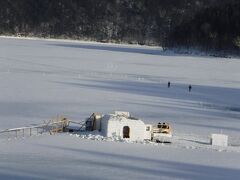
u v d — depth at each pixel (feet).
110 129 196.85
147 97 313.32
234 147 193.16
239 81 435.53
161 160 159.84
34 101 275.39
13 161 148.66
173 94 333.21
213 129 230.07
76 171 140.56
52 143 178.50
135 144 184.96
